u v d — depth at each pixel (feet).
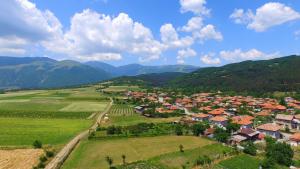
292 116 554.87
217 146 379.55
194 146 380.99
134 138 438.81
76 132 492.13
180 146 363.35
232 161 321.32
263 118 595.47
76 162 325.21
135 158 335.26
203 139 421.59
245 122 515.50
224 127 504.02
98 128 504.02
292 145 399.85
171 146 384.47
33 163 318.04
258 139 422.41
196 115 611.88
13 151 366.63
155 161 323.16
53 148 381.81
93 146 394.93
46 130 507.30
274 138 428.97
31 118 639.76
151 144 398.62
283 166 310.86
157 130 482.28
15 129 511.40
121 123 575.38
